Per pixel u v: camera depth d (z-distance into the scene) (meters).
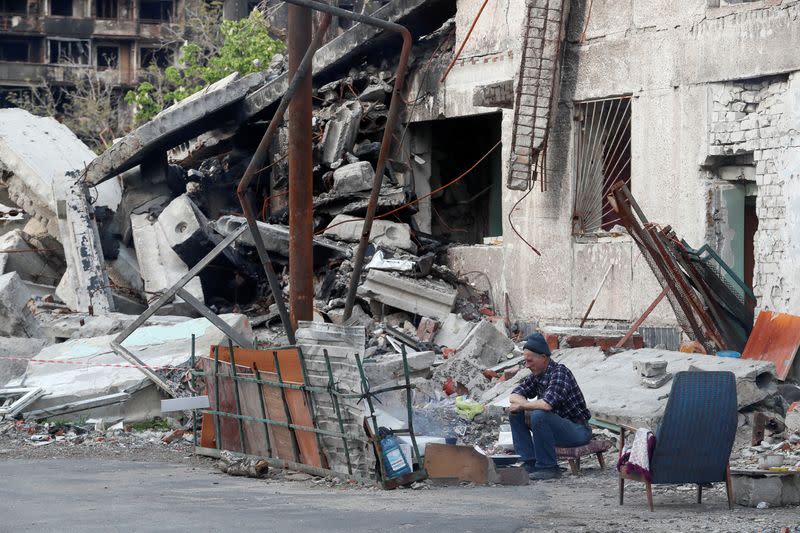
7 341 33.47
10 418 28.70
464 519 15.52
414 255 42.78
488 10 43.00
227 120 49.25
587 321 37.75
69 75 138.75
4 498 17.92
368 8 79.44
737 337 31.55
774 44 31.44
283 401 21.44
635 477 17.20
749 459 22.39
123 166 45.84
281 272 45.28
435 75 45.53
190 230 43.66
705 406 16.91
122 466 23.02
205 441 24.42
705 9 33.69
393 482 19.56
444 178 49.22
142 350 31.27
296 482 20.58
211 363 23.75
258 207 52.69
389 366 28.36
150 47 142.62
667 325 34.50
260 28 87.31
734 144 32.94
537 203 39.72
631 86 36.12
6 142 48.44
